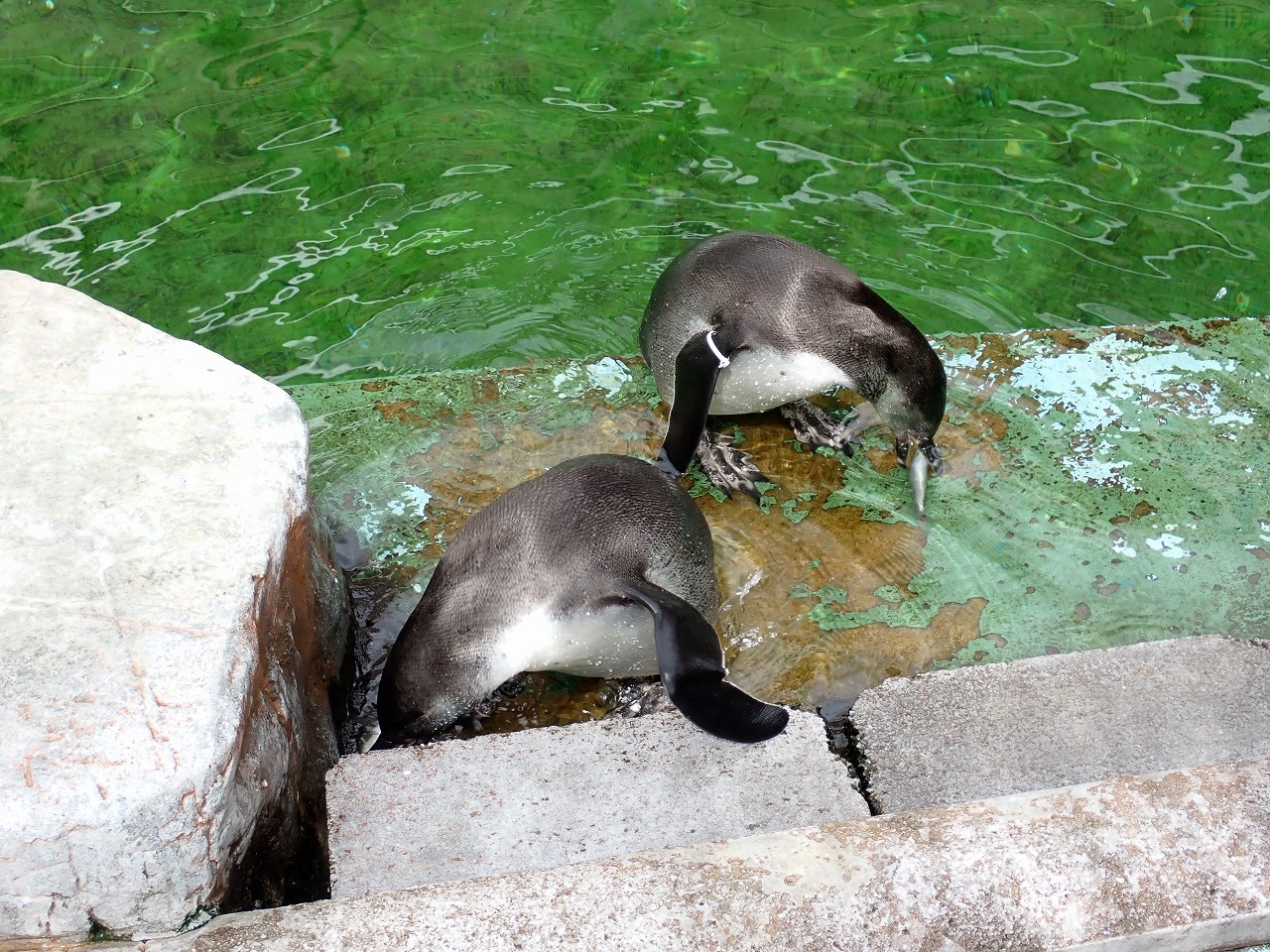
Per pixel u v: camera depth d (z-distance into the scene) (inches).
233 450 98.7
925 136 140.5
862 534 113.1
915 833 89.4
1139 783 90.6
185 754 89.8
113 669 91.5
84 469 97.3
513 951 86.9
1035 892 88.0
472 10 151.6
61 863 88.8
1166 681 101.2
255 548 95.5
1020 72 145.1
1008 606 109.8
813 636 108.6
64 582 93.7
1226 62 145.7
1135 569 111.3
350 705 106.7
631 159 138.9
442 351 126.4
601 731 98.9
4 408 99.2
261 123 141.3
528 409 119.9
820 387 116.7
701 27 150.2
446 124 141.5
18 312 103.3
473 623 103.5
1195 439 117.6
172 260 131.4
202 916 90.7
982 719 100.1
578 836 95.6
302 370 125.0
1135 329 123.6
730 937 87.1
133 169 137.4
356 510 114.2
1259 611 109.4
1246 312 128.3
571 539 104.7
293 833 97.1
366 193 136.4
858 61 146.6
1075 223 134.0
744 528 113.3
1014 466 116.3
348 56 147.2
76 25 148.9
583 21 150.7
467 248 132.6
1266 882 88.3
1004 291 129.6
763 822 95.8
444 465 116.6
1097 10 150.9
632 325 128.3
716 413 120.0
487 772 97.7
